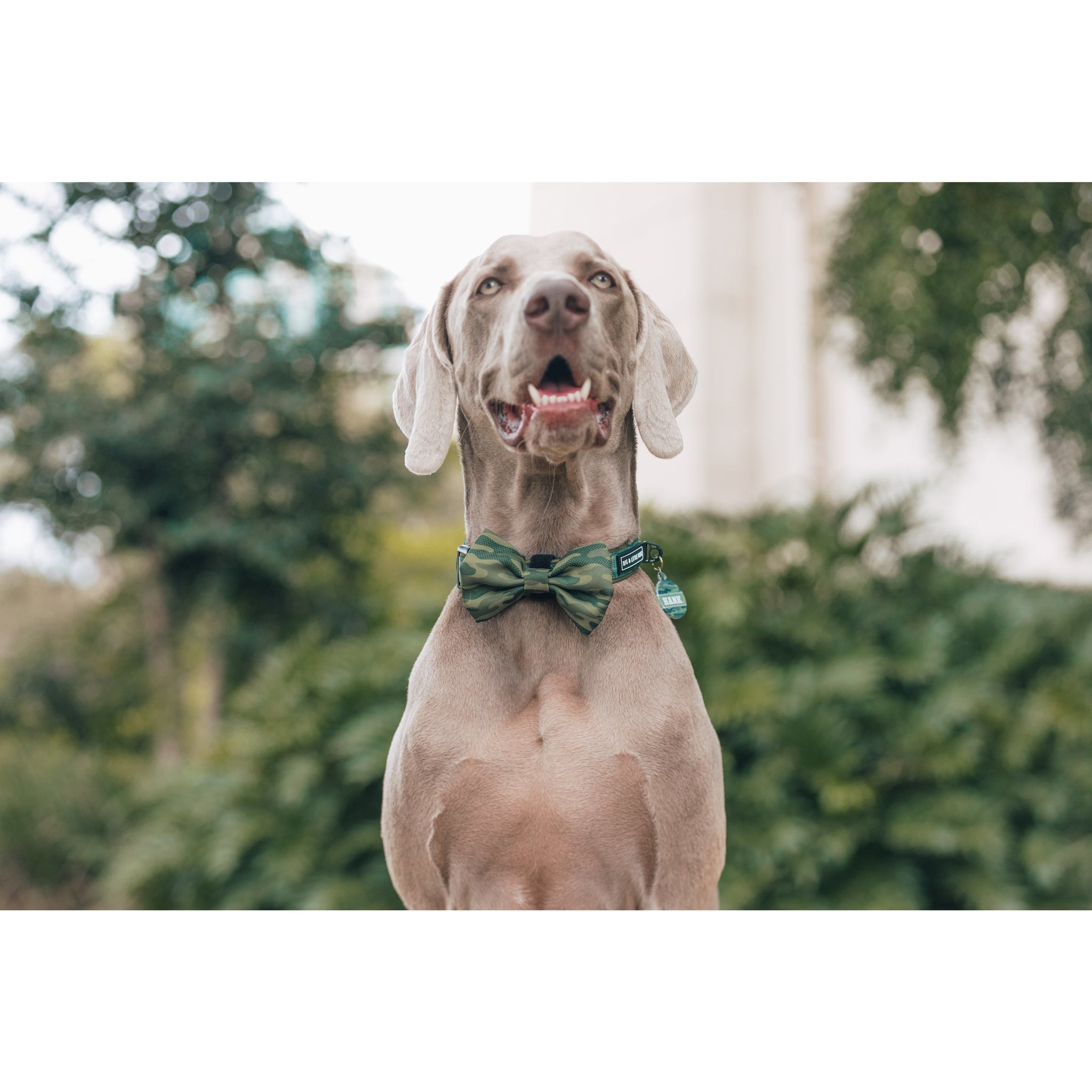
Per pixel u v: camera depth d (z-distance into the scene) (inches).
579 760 80.6
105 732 283.6
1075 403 255.4
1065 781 179.3
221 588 253.6
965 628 193.6
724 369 362.6
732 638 183.2
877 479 253.4
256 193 246.1
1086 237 240.7
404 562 309.7
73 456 248.8
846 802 162.2
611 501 89.7
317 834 178.5
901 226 226.4
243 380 245.8
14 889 223.0
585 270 83.7
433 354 90.4
